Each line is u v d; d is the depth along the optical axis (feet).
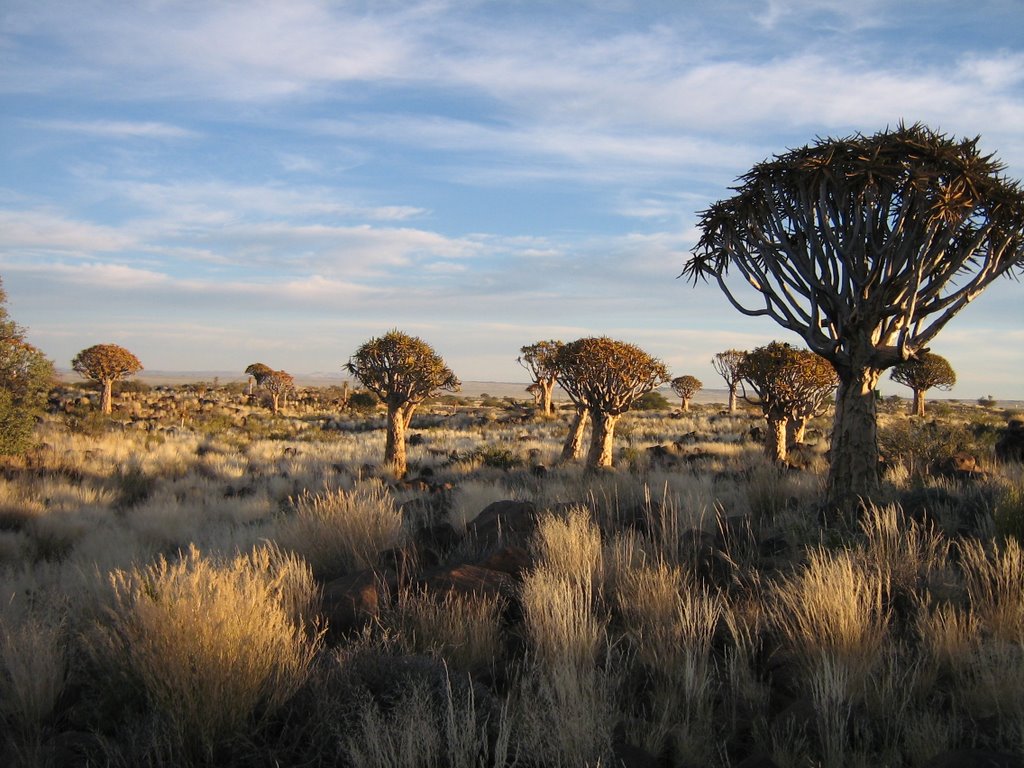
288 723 10.80
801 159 23.73
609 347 51.49
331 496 26.25
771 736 10.32
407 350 63.93
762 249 25.85
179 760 9.79
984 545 18.48
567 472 50.37
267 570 18.43
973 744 9.85
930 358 129.90
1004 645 12.04
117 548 29.99
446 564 19.15
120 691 11.70
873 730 10.52
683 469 46.39
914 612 14.76
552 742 9.75
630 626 14.65
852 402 23.91
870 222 22.99
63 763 9.93
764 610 15.02
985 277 23.68
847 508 22.36
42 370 60.64
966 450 43.32
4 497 41.88
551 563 18.15
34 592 20.53
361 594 16.01
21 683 11.88
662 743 10.45
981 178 22.22
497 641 14.25
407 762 9.21
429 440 112.06
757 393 53.42
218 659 10.84
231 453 88.12
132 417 129.39
